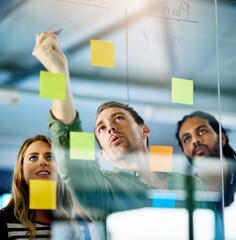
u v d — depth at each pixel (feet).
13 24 5.17
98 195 5.21
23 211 4.77
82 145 5.22
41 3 5.32
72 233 4.97
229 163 5.98
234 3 6.36
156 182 5.58
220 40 6.27
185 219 5.60
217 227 5.74
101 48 5.56
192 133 5.88
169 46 5.98
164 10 6.01
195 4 6.19
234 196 5.91
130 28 5.79
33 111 5.07
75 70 5.38
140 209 5.40
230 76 6.25
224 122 6.11
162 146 5.71
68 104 5.24
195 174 5.80
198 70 6.10
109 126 5.46
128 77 5.67
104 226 5.16
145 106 5.72
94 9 5.60
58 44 5.34
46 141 5.05
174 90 5.89
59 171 5.05
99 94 5.47
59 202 4.97
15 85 5.06
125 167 5.45
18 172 4.86
